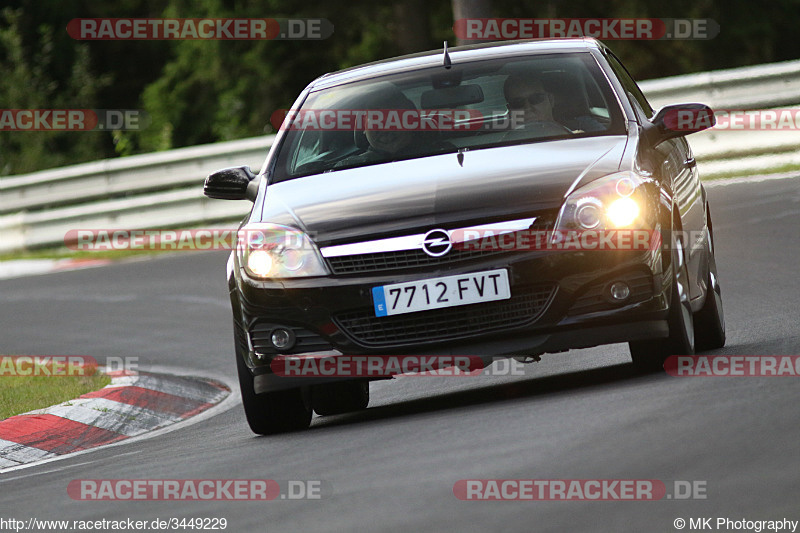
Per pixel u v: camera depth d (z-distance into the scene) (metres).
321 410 27.67
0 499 20.17
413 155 24.48
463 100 25.61
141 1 117.38
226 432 26.17
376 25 105.00
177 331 43.91
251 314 22.92
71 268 64.62
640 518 13.34
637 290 21.92
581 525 13.33
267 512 15.80
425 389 28.59
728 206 51.72
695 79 65.25
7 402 32.12
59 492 19.81
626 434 17.33
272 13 104.88
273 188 24.89
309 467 18.62
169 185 71.75
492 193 22.34
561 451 16.81
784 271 37.09
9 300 55.75
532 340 21.86
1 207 74.94
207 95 109.62
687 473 14.88
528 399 22.39
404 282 22.00
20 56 105.50
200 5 107.06
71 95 108.31
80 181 73.00
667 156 25.03
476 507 14.46
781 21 106.56
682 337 22.92
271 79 106.25
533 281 21.75
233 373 36.31
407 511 14.68
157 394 32.59
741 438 16.23
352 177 24.19
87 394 31.89
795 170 59.72
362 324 22.33
